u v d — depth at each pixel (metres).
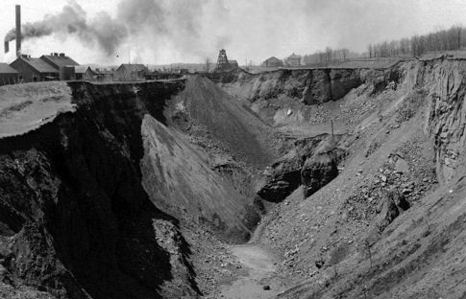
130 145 80.06
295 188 87.69
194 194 80.38
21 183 45.31
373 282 45.72
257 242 78.50
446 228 45.56
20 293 36.69
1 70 98.00
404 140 70.00
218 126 98.94
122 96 85.75
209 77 132.12
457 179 54.62
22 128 51.88
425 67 77.12
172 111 97.31
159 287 57.75
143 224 67.81
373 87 113.12
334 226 66.94
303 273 63.62
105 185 63.59
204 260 68.81
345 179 75.00
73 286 42.09
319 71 121.62
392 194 62.94
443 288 37.75
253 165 96.06
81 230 51.03
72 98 69.00
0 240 39.72
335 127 111.75
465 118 58.34
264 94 124.00
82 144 60.06
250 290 62.44
